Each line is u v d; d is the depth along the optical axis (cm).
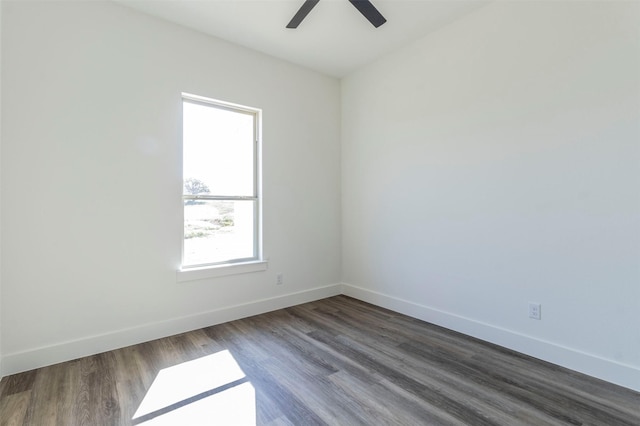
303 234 363
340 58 341
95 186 236
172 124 270
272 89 333
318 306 350
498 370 210
